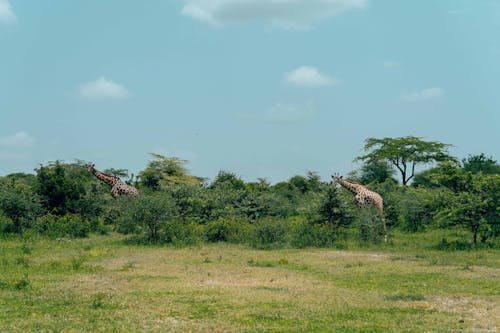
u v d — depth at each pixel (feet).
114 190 118.52
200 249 79.20
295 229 88.17
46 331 33.04
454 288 48.24
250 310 38.88
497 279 53.16
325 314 38.06
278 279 52.24
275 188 170.09
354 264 63.36
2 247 76.13
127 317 36.65
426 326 35.09
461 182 86.58
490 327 34.86
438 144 198.29
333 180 106.11
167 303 40.75
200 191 111.14
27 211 93.91
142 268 58.18
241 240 88.63
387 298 43.47
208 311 38.60
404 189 135.74
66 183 104.73
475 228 84.38
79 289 45.73
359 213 92.53
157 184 185.37
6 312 37.68
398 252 77.56
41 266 58.13
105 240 89.20
